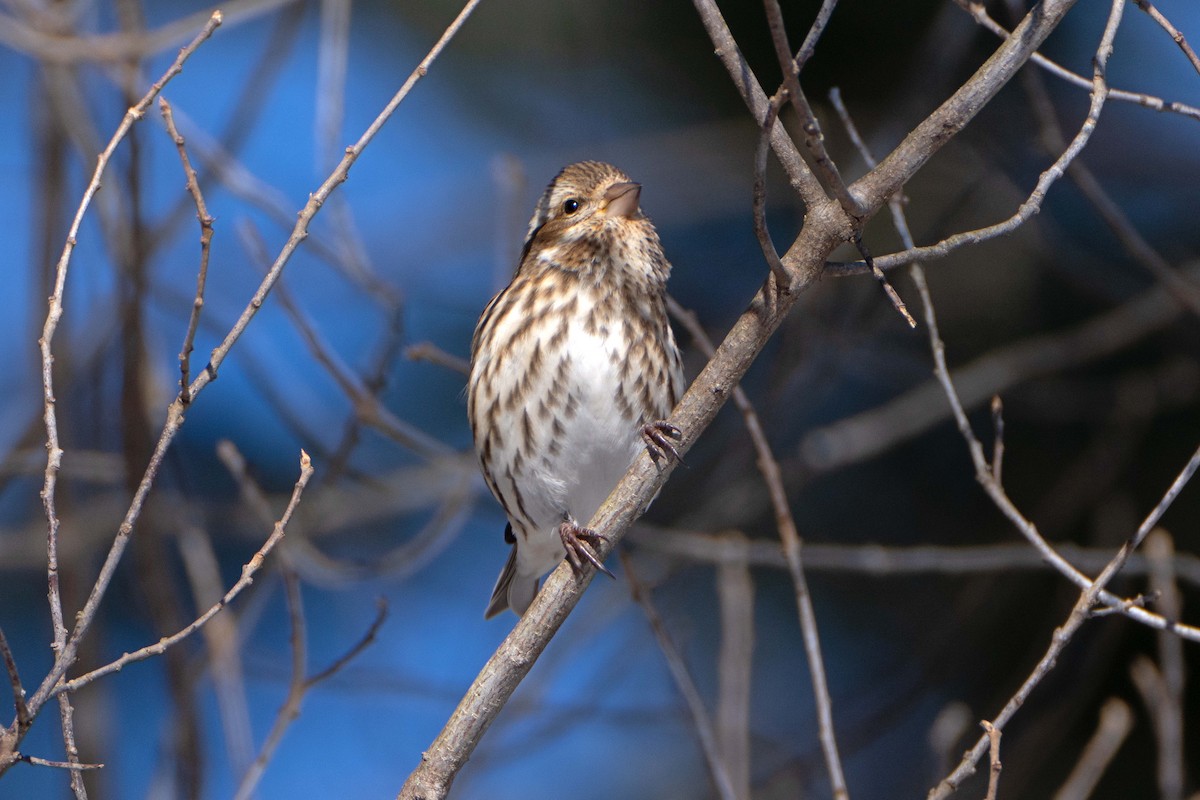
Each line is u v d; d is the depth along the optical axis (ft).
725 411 43.47
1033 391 41.83
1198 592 38.37
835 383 42.70
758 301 21.59
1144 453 40.47
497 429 29.40
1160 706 26.37
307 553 34.22
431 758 21.98
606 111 48.88
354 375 37.91
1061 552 35.53
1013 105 42.63
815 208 21.25
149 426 31.94
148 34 31.91
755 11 43.19
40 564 42.27
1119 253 42.78
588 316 28.91
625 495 22.52
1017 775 36.09
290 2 34.14
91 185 19.74
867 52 42.68
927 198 42.24
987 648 40.52
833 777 23.77
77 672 34.81
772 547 35.50
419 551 35.78
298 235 19.47
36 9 32.91
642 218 29.68
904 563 35.04
